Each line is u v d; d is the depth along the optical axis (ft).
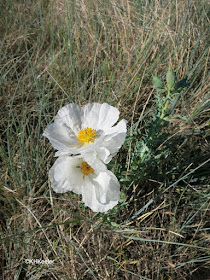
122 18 1.88
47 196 1.31
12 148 1.44
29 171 1.37
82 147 0.95
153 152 1.37
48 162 1.33
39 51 1.93
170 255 1.22
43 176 1.37
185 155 1.44
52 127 0.99
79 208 1.26
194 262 1.20
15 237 1.15
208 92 1.57
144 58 1.70
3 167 1.38
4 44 1.94
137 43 1.82
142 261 1.19
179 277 1.17
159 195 1.22
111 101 1.55
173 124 1.50
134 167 1.24
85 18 1.99
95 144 0.95
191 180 1.39
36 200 1.31
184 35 1.86
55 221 1.21
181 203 1.34
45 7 2.18
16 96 1.64
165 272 1.18
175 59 1.77
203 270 1.20
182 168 1.40
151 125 1.16
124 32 1.89
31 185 1.33
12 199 1.29
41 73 1.67
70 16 1.96
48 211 1.28
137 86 1.62
